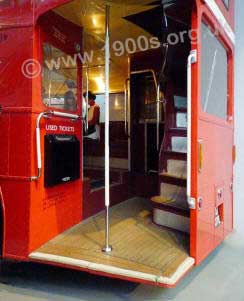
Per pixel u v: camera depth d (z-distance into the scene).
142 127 5.16
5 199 2.84
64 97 3.29
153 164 5.06
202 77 2.88
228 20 3.75
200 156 2.66
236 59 4.34
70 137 3.36
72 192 3.47
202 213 2.79
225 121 3.67
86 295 2.82
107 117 2.75
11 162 2.81
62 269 3.36
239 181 4.35
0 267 3.40
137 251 2.81
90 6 2.99
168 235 3.23
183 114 3.93
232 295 2.82
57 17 3.14
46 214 3.01
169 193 3.69
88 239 3.10
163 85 4.68
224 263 3.49
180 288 2.94
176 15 2.96
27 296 2.80
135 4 2.94
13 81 2.81
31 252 2.79
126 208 4.30
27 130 2.78
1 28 2.85
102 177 4.96
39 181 2.89
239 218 4.36
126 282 3.08
